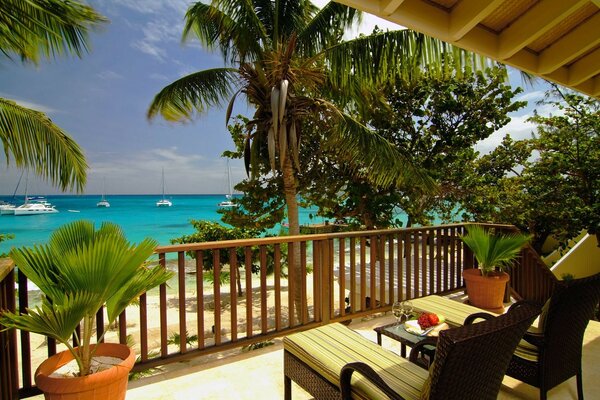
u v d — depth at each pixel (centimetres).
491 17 244
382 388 146
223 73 664
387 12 206
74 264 174
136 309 950
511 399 238
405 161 605
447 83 774
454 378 132
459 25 226
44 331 172
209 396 240
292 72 571
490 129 811
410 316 252
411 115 812
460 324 249
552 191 888
